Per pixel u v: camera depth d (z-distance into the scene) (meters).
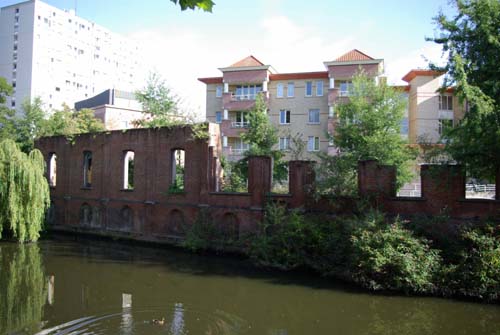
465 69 16.36
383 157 27.02
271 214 19.92
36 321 12.70
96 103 66.38
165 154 25.83
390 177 18.53
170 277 18.14
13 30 83.56
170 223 25.33
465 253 14.95
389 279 15.55
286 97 46.00
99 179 29.69
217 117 48.31
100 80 101.50
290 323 12.73
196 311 13.77
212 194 23.28
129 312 13.59
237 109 45.75
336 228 18.31
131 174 31.17
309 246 18.36
